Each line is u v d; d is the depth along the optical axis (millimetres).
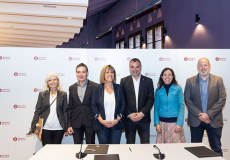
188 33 5602
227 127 3711
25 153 3580
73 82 3662
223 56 3758
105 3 7648
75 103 3096
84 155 1949
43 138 2955
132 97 3080
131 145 2285
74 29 6156
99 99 2902
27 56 3592
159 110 3076
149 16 7758
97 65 3695
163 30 6855
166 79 2996
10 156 3557
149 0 5574
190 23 5508
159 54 3738
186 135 3729
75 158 1900
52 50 3635
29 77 3588
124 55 3721
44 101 3004
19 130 3568
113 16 8039
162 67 3736
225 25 4344
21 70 3576
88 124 3053
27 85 3584
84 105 3078
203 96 3021
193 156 1928
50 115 2973
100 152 2037
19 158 3570
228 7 4258
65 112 3072
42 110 3004
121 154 2000
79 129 3096
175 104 2996
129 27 9461
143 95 3082
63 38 7480
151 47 7703
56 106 2996
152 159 1868
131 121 3059
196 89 3012
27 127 3572
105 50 3705
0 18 5242
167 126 2967
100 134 2869
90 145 2277
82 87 3168
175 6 6207
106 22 8984
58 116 2988
